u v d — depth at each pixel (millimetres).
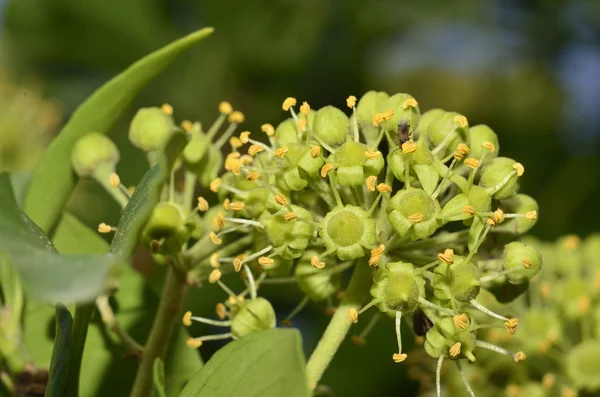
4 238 188
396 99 212
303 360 189
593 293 248
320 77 344
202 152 221
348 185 206
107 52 355
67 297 180
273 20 338
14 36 352
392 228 208
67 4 345
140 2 349
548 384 244
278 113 341
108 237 312
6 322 228
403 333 295
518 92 354
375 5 342
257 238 213
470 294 204
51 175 232
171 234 215
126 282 237
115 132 329
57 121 333
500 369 246
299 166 208
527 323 245
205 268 220
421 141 207
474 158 209
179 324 233
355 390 304
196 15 351
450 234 209
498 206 215
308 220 207
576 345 249
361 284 209
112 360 235
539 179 351
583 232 345
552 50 354
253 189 212
